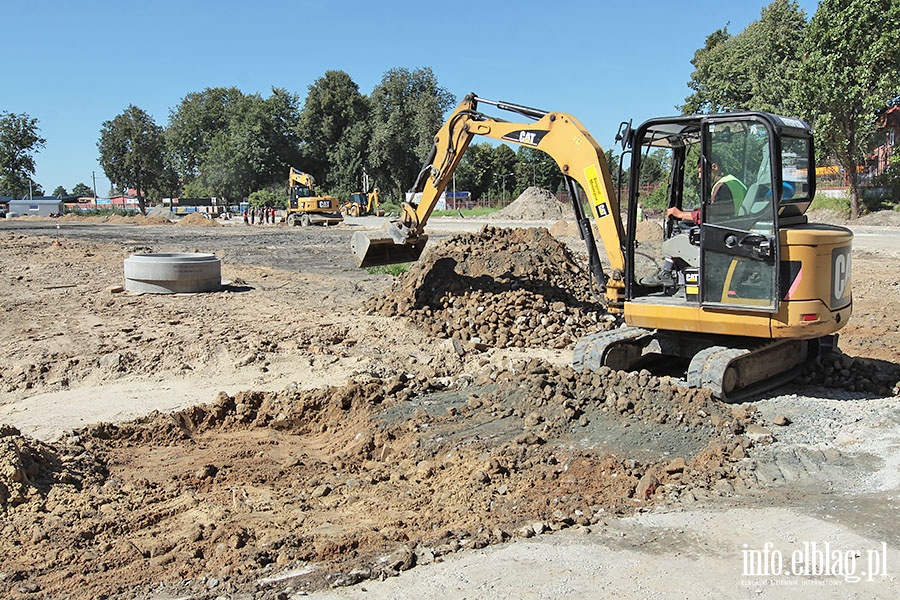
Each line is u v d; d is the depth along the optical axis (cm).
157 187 11806
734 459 679
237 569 511
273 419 884
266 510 631
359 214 6581
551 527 565
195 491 681
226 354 1084
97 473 713
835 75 3644
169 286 1570
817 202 4284
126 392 948
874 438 725
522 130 1098
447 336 1223
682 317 848
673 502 606
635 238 913
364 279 1892
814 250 782
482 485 650
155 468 740
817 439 725
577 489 635
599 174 981
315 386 965
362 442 789
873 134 4034
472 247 1418
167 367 1043
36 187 11175
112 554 540
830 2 3672
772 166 775
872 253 2384
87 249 2609
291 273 2034
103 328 1226
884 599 454
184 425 861
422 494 659
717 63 5212
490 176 10700
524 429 761
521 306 1254
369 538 555
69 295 1537
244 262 2369
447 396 890
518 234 1482
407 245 1341
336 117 9319
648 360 998
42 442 743
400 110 8775
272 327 1243
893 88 3616
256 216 5700
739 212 805
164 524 605
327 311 1400
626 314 891
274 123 9275
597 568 498
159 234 3869
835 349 973
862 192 4178
